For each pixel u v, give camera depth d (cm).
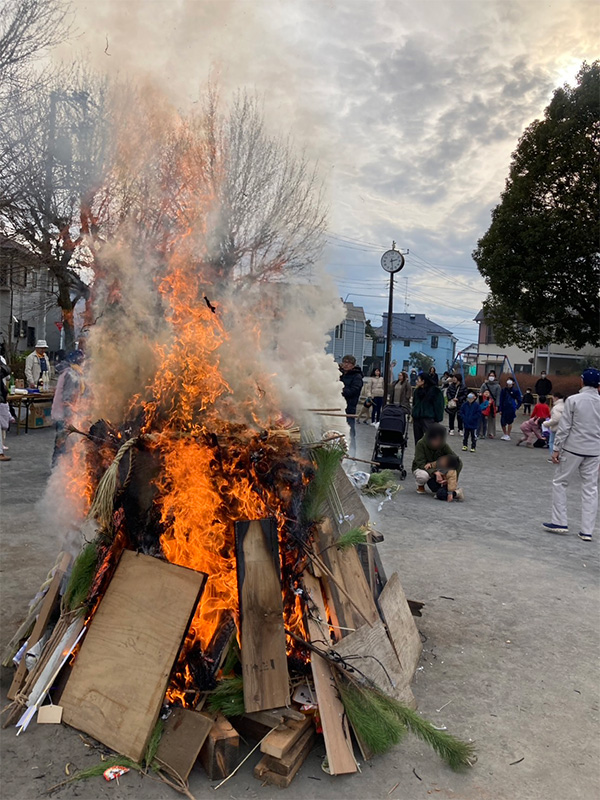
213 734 251
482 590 493
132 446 300
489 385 1792
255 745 266
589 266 2123
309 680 286
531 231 2145
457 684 342
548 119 2170
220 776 248
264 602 276
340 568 317
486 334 4650
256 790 244
